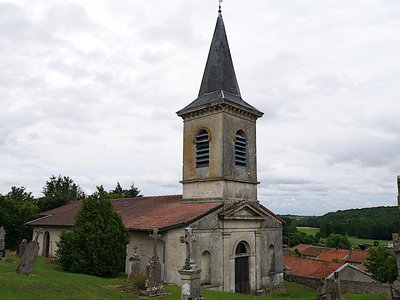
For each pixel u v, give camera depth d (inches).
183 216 833.5
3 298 473.7
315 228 4891.7
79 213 845.2
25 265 669.3
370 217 4047.7
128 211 1061.1
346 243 3085.6
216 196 909.2
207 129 958.4
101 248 795.4
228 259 864.9
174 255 786.8
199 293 567.2
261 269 958.4
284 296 943.0
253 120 1029.8
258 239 959.6
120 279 757.3
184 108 1012.5
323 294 738.2
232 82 1024.9
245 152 993.5
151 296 599.8
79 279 699.4
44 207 1707.7
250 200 976.9
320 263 1386.6
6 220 1384.1
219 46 1043.3
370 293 962.1
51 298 504.1
